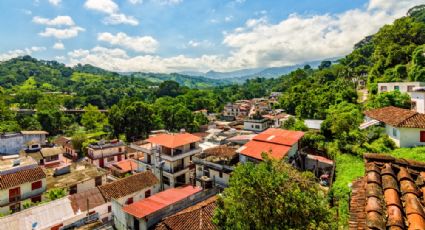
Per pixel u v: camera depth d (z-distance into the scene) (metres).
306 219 11.70
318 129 45.34
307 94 80.44
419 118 27.06
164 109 89.00
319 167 33.34
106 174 39.53
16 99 115.44
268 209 11.94
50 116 85.69
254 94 178.00
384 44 75.06
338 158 29.41
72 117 101.12
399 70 54.59
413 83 44.38
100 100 130.25
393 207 4.92
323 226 11.24
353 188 7.46
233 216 13.27
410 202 5.05
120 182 31.45
